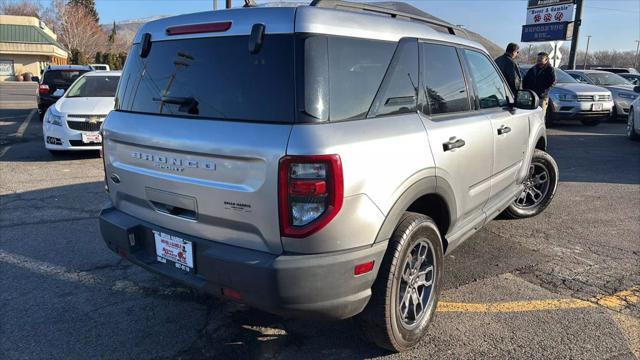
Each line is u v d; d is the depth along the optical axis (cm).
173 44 291
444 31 375
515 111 451
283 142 234
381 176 258
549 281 398
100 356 298
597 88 1368
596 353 301
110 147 321
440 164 308
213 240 267
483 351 303
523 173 481
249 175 243
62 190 667
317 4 280
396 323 282
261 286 243
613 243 482
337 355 301
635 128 1104
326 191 235
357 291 255
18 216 555
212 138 253
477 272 414
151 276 407
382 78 280
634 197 650
